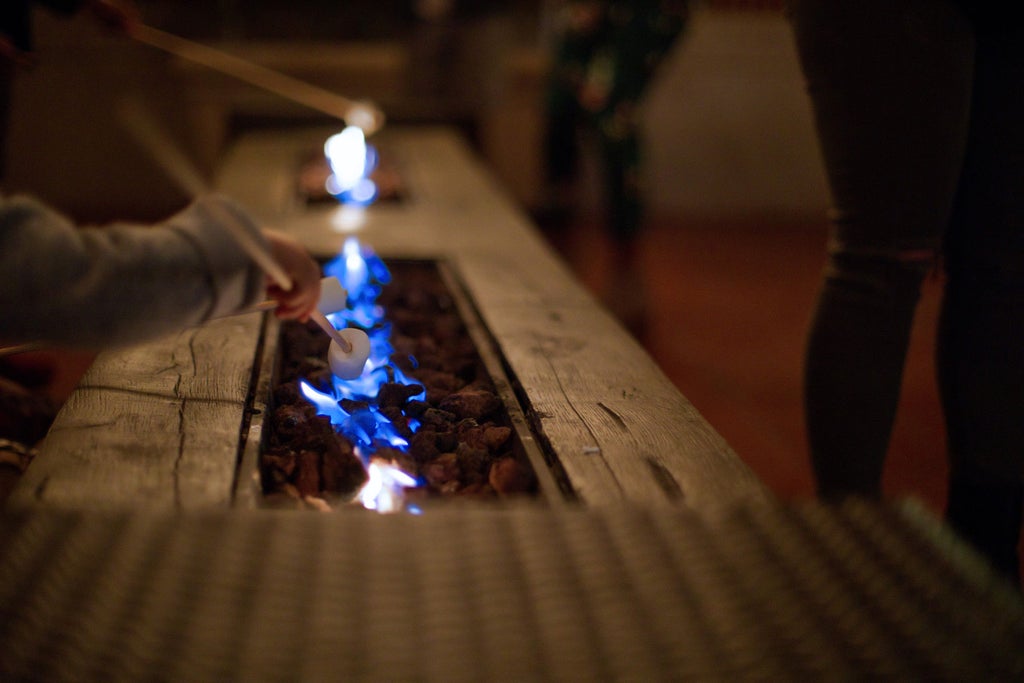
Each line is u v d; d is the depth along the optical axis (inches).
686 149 177.2
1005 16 43.8
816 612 29.7
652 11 109.3
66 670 27.6
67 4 70.7
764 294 132.3
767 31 172.2
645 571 30.9
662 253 153.3
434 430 46.7
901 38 43.8
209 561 30.6
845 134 45.8
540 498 38.7
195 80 150.4
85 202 161.9
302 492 41.4
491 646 28.6
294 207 90.2
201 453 40.3
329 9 160.7
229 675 27.7
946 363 48.0
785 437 86.1
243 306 37.2
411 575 30.5
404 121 154.8
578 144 145.4
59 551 30.7
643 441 42.4
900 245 45.5
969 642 28.9
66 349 35.4
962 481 48.4
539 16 162.1
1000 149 45.6
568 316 59.6
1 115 71.3
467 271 69.2
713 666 28.3
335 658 28.2
